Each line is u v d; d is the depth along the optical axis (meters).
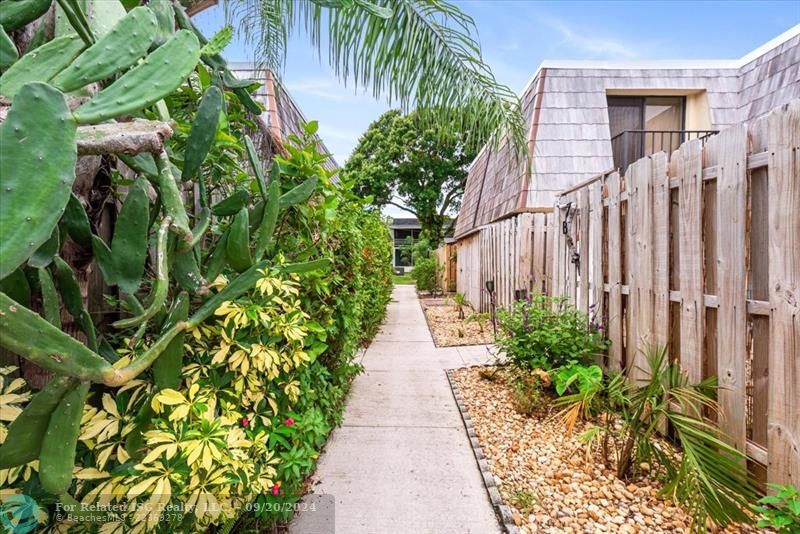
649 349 2.48
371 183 17.16
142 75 0.95
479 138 2.57
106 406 1.18
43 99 0.74
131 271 1.10
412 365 4.20
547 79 6.12
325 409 2.39
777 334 1.66
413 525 1.71
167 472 1.09
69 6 0.98
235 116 1.96
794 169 1.60
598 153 5.67
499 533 1.66
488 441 2.45
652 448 1.91
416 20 2.22
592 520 1.71
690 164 2.17
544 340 3.03
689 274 2.16
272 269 1.56
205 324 1.51
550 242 4.41
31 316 0.74
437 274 13.20
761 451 1.72
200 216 1.40
